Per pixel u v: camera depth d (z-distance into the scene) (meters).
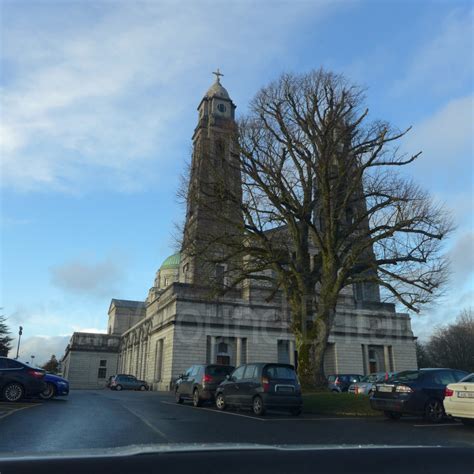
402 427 11.71
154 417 13.22
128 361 67.56
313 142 20.08
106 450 1.62
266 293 47.06
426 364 74.31
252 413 15.66
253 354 44.75
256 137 21.30
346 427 11.49
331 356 49.59
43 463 1.41
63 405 16.67
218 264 22.50
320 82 21.05
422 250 19.56
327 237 19.70
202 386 18.53
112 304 90.31
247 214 20.58
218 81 67.38
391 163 19.77
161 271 81.94
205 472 1.56
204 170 21.58
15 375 16.78
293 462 1.69
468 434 10.34
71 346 76.00
